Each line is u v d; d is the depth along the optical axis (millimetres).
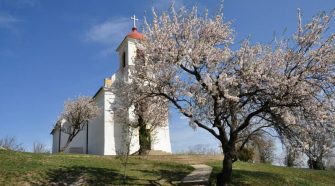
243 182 25312
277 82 19438
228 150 21328
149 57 22375
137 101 23516
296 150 20188
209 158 35062
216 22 22953
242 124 21078
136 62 23500
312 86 19766
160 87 22078
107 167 26578
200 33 22797
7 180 20938
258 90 20281
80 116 46250
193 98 21219
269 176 28281
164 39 22031
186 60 21406
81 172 24125
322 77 19812
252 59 21000
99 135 44188
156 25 22578
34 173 22656
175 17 22688
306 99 19578
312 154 20516
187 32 22266
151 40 22750
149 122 37594
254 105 21688
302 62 19906
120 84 24688
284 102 19859
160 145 42562
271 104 20047
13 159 25562
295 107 20172
